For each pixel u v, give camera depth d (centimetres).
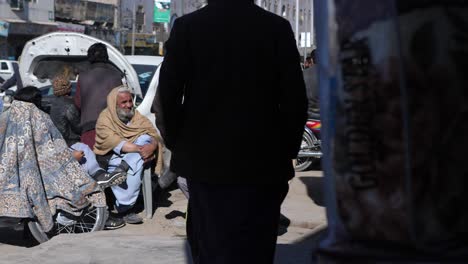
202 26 358
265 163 351
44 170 666
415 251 182
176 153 369
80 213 677
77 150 722
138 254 596
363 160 190
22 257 613
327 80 200
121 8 4650
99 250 612
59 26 4294
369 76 187
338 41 195
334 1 197
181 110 370
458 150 180
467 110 180
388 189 186
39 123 664
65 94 823
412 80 181
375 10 186
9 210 643
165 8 4134
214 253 358
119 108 758
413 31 181
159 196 882
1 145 651
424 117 181
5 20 3981
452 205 181
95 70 812
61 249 617
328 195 202
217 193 354
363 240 191
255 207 353
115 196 742
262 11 361
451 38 180
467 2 181
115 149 752
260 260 355
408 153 182
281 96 359
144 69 1062
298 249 610
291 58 356
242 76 352
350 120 192
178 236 696
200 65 357
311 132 1072
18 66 1020
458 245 181
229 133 350
